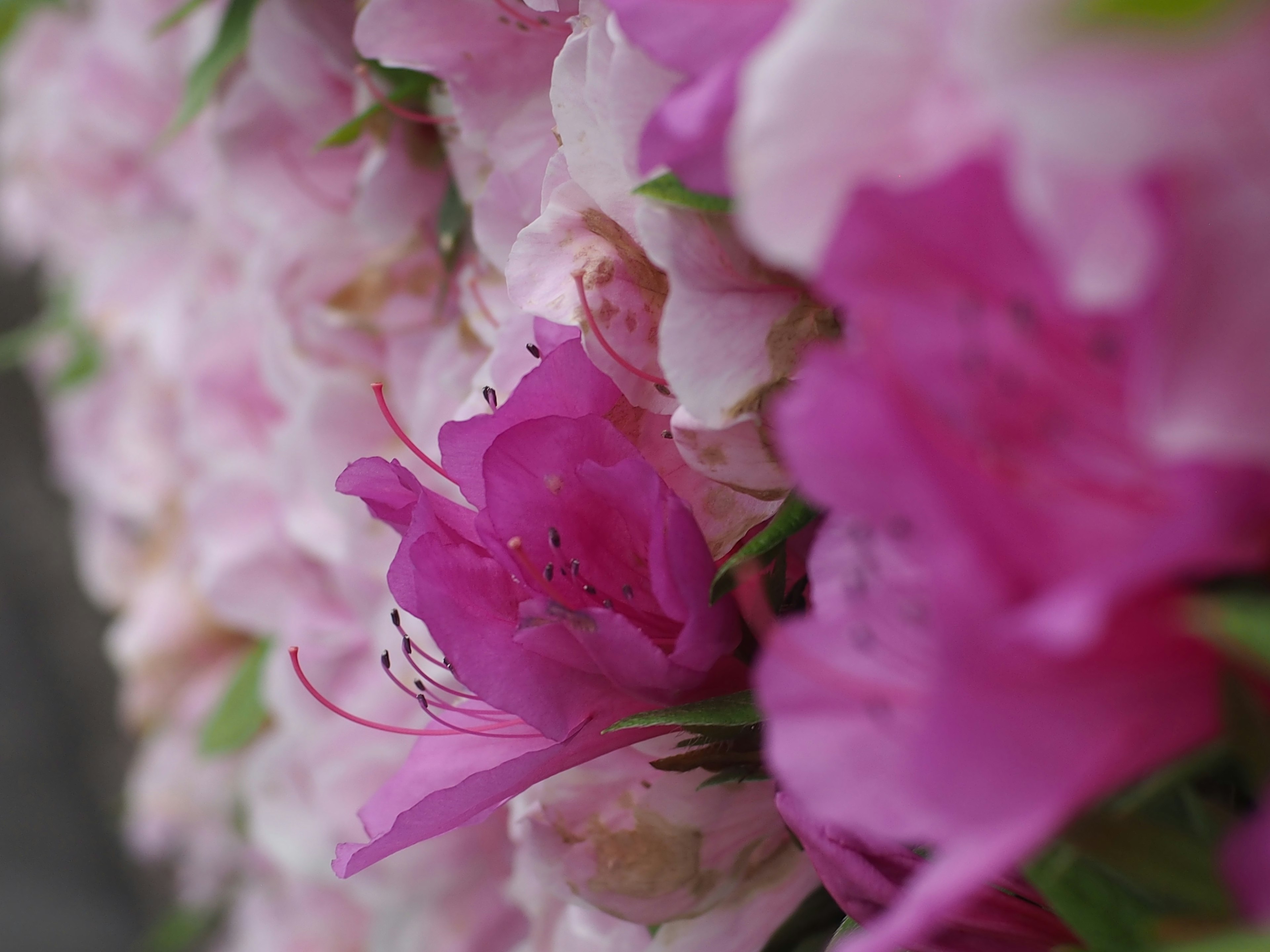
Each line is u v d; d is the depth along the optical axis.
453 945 0.34
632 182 0.21
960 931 0.20
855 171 0.17
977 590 0.16
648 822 0.25
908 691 0.18
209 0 0.35
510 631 0.22
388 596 0.32
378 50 0.27
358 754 0.33
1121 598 0.16
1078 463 0.17
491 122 0.27
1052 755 0.17
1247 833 0.16
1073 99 0.15
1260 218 0.16
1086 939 0.19
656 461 0.23
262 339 0.35
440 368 0.29
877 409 0.17
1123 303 0.16
